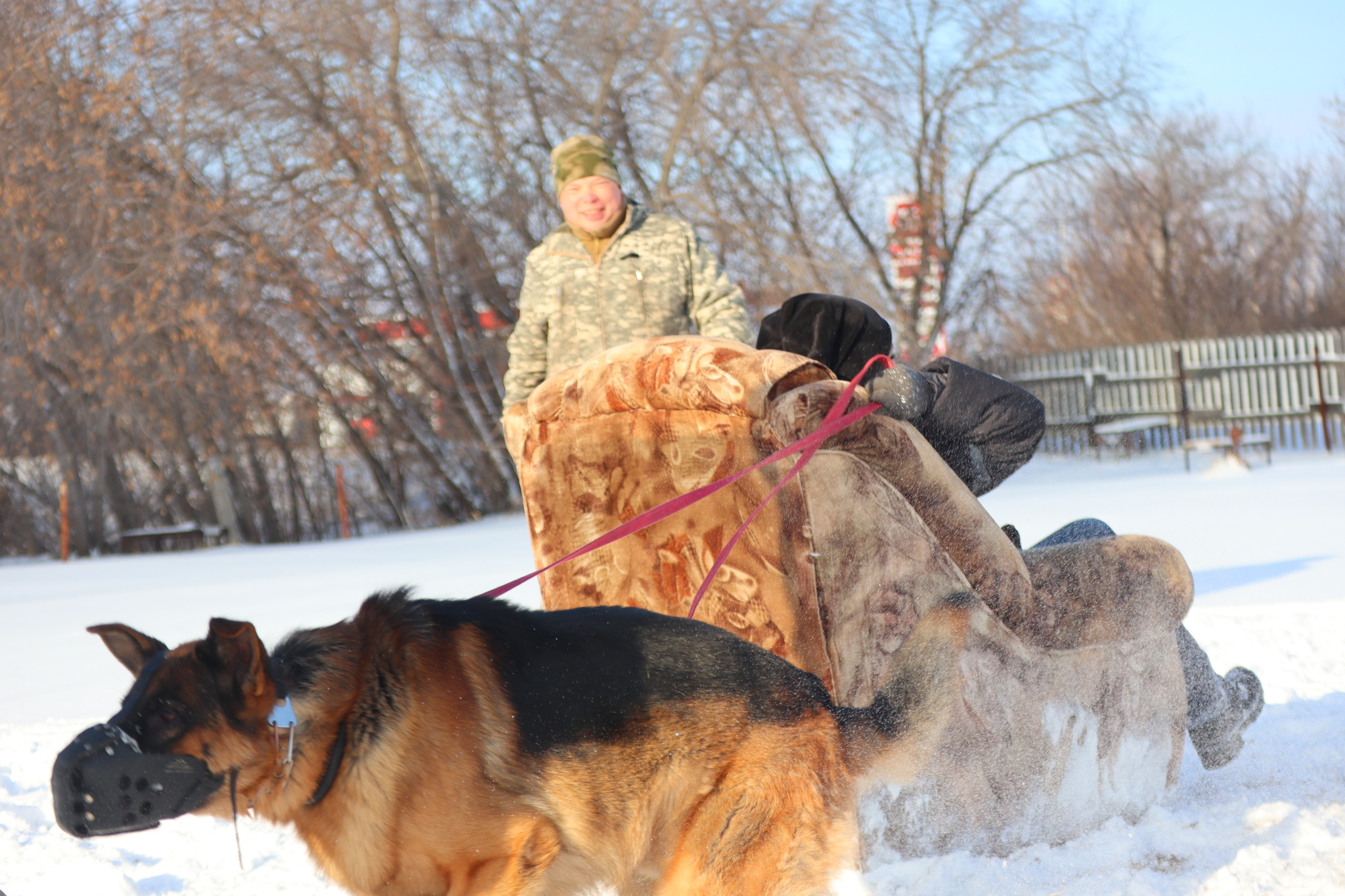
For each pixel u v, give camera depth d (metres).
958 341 23.89
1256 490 13.84
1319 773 3.69
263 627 7.61
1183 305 29.77
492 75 18.58
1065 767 3.15
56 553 19.41
